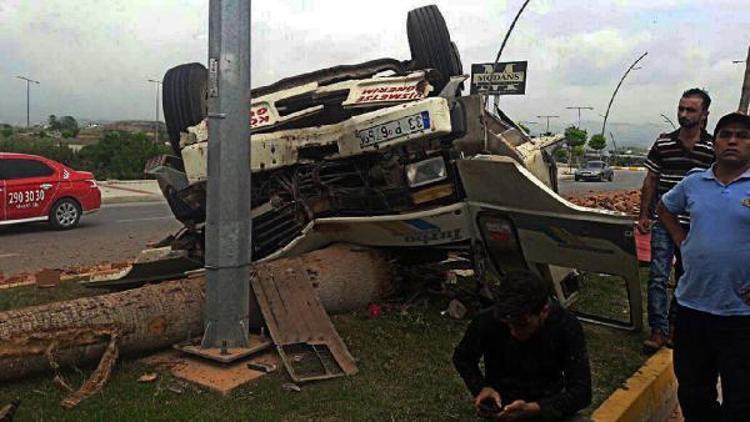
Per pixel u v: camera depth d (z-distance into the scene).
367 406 4.17
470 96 6.00
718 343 3.57
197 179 6.32
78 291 7.16
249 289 5.05
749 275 3.46
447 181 6.02
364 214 6.40
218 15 4.54
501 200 5.62
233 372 4.58
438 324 5.87
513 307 3.15
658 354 5.27
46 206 13.71
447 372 4.77
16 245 11.66
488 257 6.13
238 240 4.75
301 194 6.48
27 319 4.38
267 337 5.09
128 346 4.68
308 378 4.51
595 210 5.22
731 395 3.46
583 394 3.26
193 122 7.14
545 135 7.88
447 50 7.37
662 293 5.41
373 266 6.27
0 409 3.91
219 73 4.55
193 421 3.88
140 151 31.94
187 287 5.08
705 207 3.60
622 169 66.81
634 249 5.22
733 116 3.51
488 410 3.38
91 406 4.04
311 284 5.52
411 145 6.02
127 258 10.36
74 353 4.46
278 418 3.97
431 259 6.90
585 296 7.06
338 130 6.14
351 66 7.23
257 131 6.55
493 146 6.45
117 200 21.59
